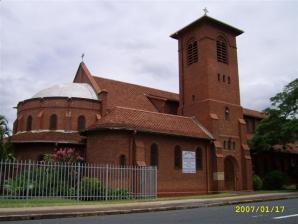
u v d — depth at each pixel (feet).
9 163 73.56
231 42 140.36
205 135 119.24
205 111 126.52
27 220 48.67
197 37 135.54
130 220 46.98
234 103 134.41
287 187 148.46
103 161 98.94
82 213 54.24
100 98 120.98
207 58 129.90
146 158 102.73
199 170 115.85
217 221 44.19
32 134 113.50
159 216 51.90
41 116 115.14
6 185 72.84
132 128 100.53
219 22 134.21
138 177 90.38
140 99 136.87
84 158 109.29
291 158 171.53
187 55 140.15
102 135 100.89
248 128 166.09
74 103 116.47
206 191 115.44
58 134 111.55
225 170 126.41
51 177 76.33
